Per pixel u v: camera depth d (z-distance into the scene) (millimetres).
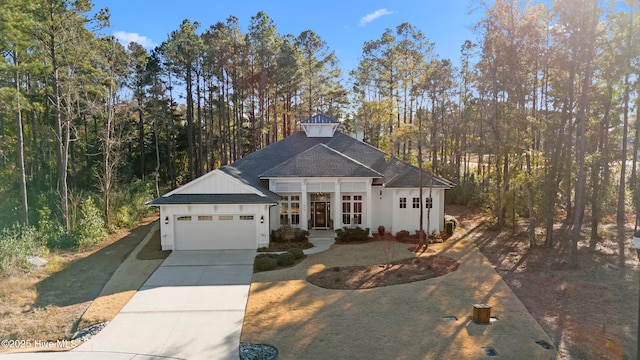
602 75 21047
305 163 24703
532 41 23047
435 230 24516
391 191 25000
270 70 44281
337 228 24281
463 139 39594
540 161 21172
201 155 45375
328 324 12305
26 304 14648
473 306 12805
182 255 20969
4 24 21281
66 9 24500
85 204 26453
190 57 43219
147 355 10773
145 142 50906
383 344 10930
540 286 15430
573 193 28781
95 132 43219
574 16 18031
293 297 14680
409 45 46438
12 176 33875
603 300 13945
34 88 34812
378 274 16984
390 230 25188
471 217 30547
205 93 47500
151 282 16766
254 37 44156
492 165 30406
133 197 33719
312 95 53906
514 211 25016
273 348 10930
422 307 13445
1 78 26016
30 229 22188
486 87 30234
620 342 10906
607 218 27000
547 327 11883
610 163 26906
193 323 12695
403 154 38656
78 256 21297
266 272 17875
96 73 28141
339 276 16844
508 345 10773
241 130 47750
